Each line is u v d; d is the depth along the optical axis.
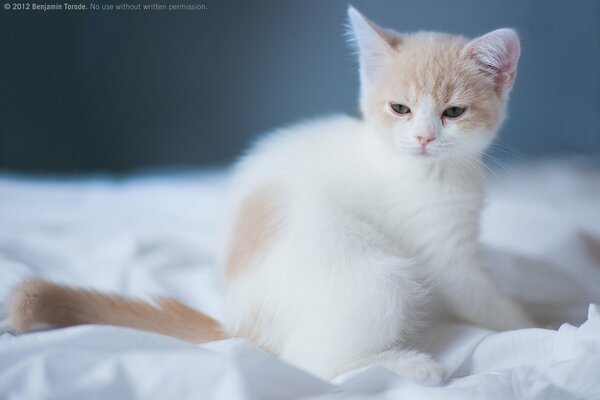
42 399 0.44
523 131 1.01
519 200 0.77
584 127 1.00
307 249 0.52
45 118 0.96
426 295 0.55
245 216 0.55
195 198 0.81
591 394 0.46
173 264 0.65
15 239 0.67
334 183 0.56
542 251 0.65
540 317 0.58
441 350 0.52
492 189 0.82
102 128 0.99
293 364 0.50
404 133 0.55
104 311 0.53
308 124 0.62
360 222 0.54
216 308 0.58
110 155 1.00
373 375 0.48
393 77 0.56
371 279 0.51
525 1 0.96
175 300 0.55
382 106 0.56
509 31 0.56
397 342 0.52
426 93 0.55
